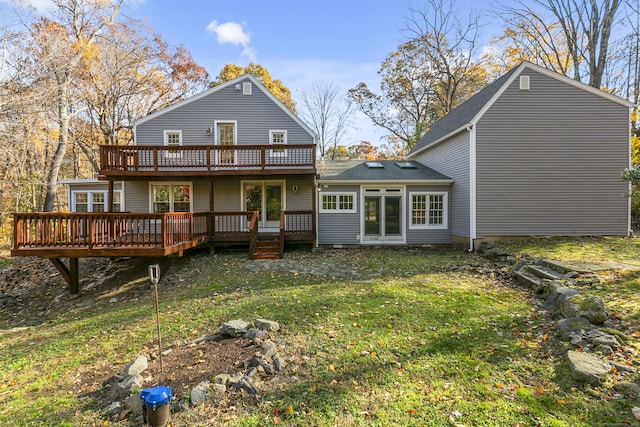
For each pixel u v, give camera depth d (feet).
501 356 14.10
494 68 89.20
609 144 40.50
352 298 22.40
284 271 32.09
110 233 30.01
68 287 34.94
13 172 65.00
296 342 16.07
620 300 18.07
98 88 72.59
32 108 50.42
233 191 47.80
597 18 61.36
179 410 11.12
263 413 10.97
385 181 46.24
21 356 18.44
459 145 44.57
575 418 10.09
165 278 33.53
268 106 47.91
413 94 100.32
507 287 24.84
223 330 17.35
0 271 44.65
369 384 12.42
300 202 47.96
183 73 84.99
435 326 17.52
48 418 11.73
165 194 47.88
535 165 40.73
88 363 16.16
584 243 36.09
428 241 47.09
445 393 11.73
